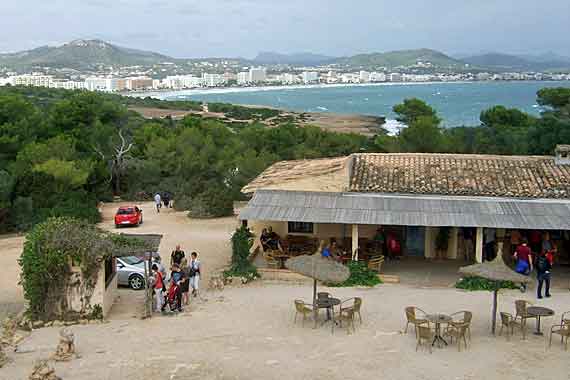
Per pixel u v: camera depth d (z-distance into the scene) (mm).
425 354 15680
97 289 19891
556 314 19188
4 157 49688
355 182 26438
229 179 50219
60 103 61719
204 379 14094
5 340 17375
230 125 107625
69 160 49062
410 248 27469
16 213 38719
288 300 21281
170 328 18375
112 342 17094
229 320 19031
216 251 30969
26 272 19688
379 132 118625
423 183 26078
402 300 20938
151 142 57125
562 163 27766
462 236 27094
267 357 15508
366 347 16250
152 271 21812
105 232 21422
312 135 65625
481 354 15688
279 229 28266
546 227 22656
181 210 45219
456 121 147875
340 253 24859
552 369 14641
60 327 19094
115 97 169625
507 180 26281
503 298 21141
